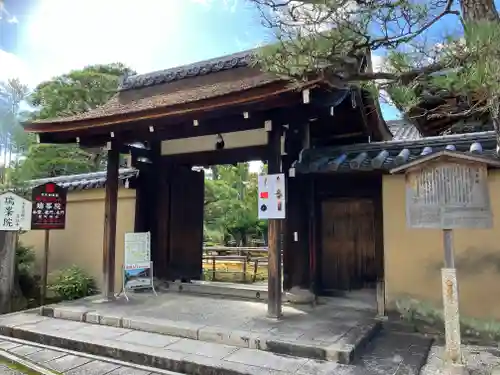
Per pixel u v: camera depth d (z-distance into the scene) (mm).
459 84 2674
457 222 3773
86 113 7176
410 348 4410
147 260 6953
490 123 6172
